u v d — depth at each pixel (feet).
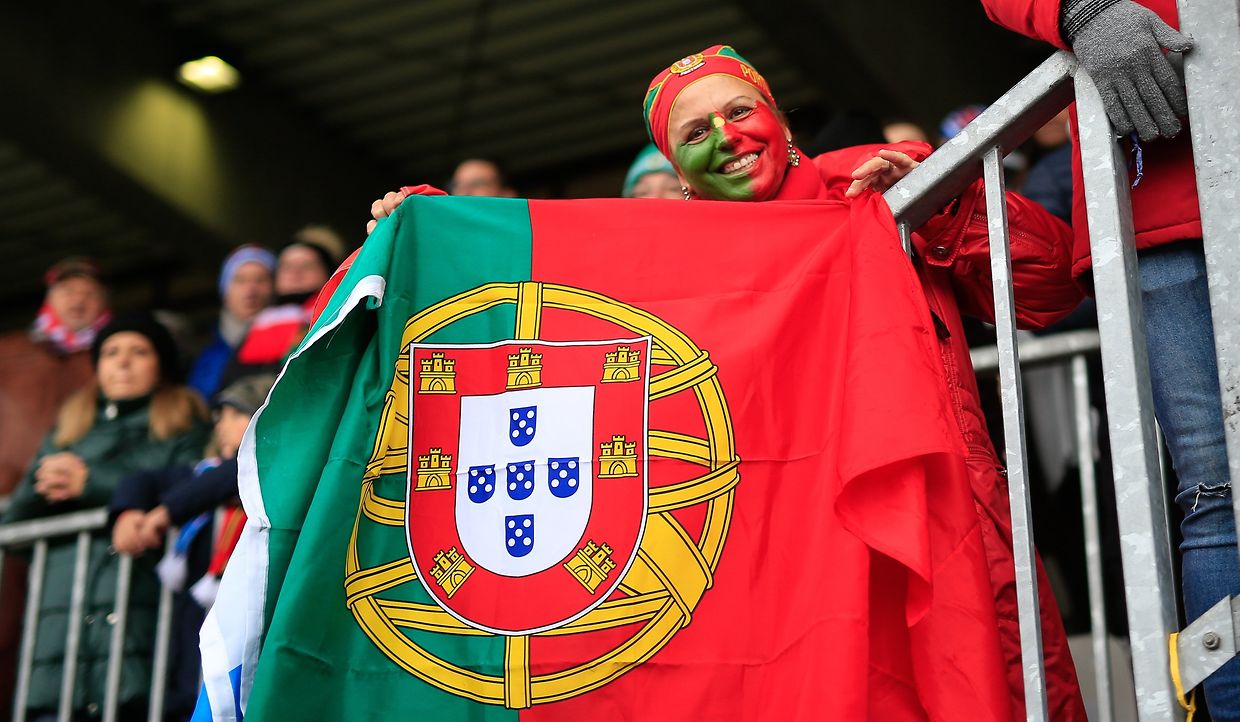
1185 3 9.69
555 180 50.52
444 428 11.26
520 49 44.83
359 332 11.51
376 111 48.62
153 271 54.29
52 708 18.79
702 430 11.00
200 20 45.29
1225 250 9.23
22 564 21.36
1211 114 9.46
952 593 10.09
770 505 10.77
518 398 11.30
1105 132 9.91
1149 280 10.26
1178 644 8.92
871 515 10.11
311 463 11.00
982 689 9.82
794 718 9.98
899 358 10.37
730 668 10.40
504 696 10.55
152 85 44.55
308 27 44.93
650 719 10.37
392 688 10.57
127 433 20.58
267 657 10.27
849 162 12.95
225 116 46.39
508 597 10.79
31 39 41.22
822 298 11.25
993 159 10.68
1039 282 12.00
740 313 11.32
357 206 49.83
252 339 22.52
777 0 36.29
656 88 13.15
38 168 47.78
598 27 43.37
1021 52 47.11
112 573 18.98
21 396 27.58
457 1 43.01
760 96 13.00
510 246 11.76
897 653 10.31
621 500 10.93
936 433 10.04
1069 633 18.01
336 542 10.65
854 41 37.09
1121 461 9.28
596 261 11.66
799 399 11.04
